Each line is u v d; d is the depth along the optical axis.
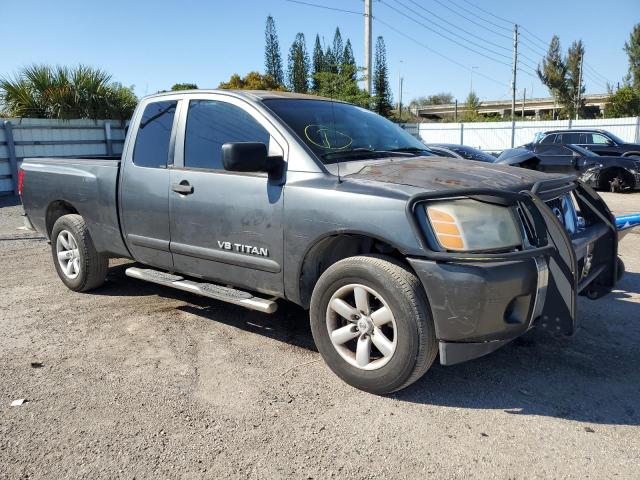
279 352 3.97
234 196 3.83
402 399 3.26
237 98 4.07
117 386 3.45
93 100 16.20
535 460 2.66
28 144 14.83
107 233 4.90
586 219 4.17
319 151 3.69
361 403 3.21
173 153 4.32
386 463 2.65
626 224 4.80
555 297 3.22
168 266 4.48
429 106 100.69
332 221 3.32
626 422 3.00
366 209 3.19
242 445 2.80
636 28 62.50
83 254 5.20
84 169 5.04
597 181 14.64
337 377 3.55
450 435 2.88
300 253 3.51
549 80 68.56
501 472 2.57
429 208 3.07
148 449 2.78
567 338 4.14
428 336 3.06
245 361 3.82
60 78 16.31
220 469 2.61
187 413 3.12
